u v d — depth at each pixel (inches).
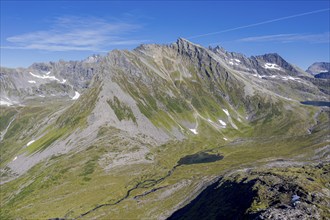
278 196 4749.0
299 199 4456.2
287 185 5004.9
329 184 5142.7
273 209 4266.7
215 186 6939.0
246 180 6058.1
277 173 5930.1
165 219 6427.2
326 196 4493.1
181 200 7126.0
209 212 5634.8
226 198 5890.8
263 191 5103.3
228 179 6825.8
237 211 5068.9
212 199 6269.7
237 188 5974.4
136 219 6638.8
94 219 6889.8
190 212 6181.1
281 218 3917.3
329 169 5940.0
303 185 4864.7
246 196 5349.4
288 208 4202.8
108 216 6939.0
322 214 3954.2
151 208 7047.2
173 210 6722.4
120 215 6919.3
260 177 5802.2
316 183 5108.3
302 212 4013.3
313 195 4488.2
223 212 5324.8
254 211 4520.2
